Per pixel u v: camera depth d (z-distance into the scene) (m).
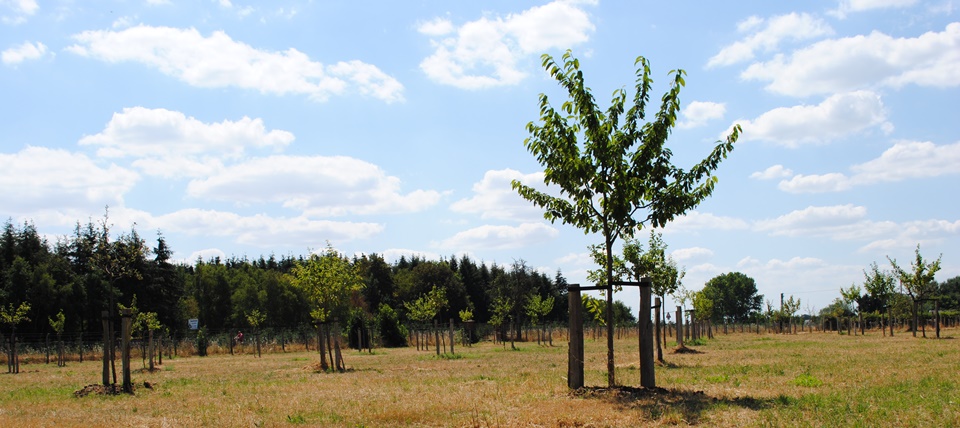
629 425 9.30
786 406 10.38
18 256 63.12
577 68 12.20
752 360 21.64
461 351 39.09
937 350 23.69
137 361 35.06
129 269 18.42
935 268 37.94
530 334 63.81
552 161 12.53
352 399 13.36
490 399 12.30
